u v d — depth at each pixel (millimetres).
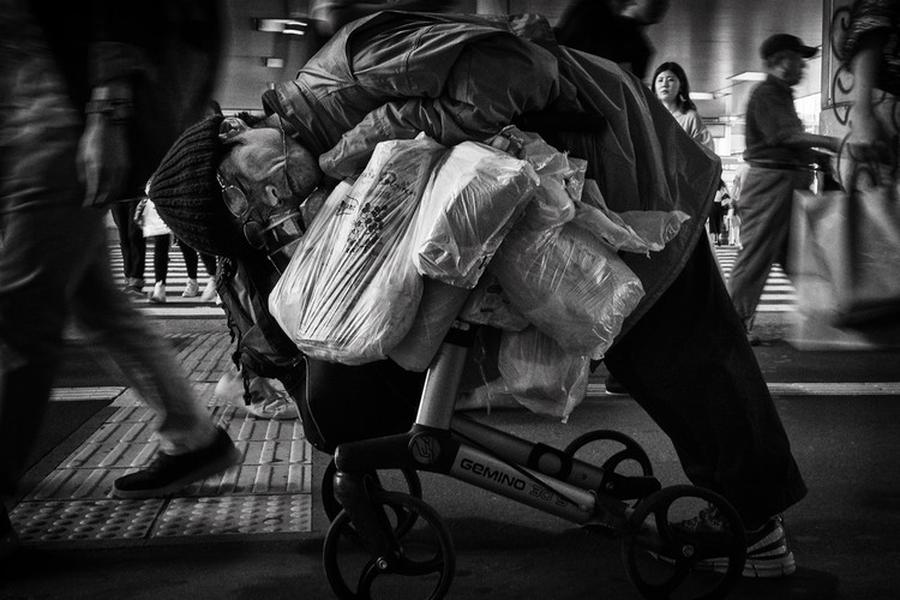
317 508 3596
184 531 3354
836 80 7051
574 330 2582
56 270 3062
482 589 2891
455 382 2625
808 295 7207
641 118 2826
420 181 2572
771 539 2924
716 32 22500
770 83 7082
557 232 2584
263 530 3365
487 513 3576
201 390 5723
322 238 2639
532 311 2586
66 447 4426
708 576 2977
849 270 6988
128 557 3137
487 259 2484
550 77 2654
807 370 6309
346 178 2707
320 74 2680
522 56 2625
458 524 3459
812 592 2855
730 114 38375
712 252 2943
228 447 3734
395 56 2582
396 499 2605
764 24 21578
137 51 3105
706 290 2865
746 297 7359
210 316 9375
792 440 4531
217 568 3049
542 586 2916
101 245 3430
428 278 2535
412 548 3230
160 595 2852
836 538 3295
